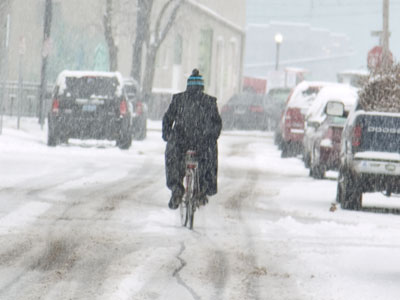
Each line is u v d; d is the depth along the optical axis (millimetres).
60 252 24844
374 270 23641
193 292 20219
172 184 31281
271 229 31031
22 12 114438
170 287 20656
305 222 33781
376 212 39000
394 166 37344
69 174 47875
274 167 61719
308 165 61719
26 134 74875
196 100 31094
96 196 38500
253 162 64938
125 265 23156
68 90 67250
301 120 71688
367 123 37594
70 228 29328
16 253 24531
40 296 19344
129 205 35906
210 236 28828
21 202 35438
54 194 38562
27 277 21359
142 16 119000
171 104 31297
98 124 66938
